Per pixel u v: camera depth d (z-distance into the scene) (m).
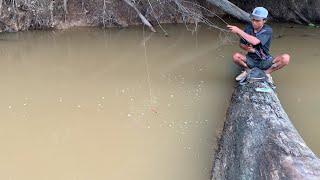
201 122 2.57
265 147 1.86
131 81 3.17
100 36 4.31
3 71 3.35
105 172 2.07
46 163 2.14
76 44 4.03
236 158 1.95
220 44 4.11
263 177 1.69
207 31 4.57
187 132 2.45
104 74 3.30
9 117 2.61
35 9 4.43
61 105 2.78
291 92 2.97
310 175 1.58
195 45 4.07
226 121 2.43
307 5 5.00
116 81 3.17
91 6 4.65
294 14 5.03
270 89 2.56
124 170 2.08
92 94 2.94
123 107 2.76
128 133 2.44
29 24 4.43
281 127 2.02
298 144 1.84
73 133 2.43
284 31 4.63
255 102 2.36
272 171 1.68
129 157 2.20
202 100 2.86
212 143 2.32
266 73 2.85
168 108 2.75
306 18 5.02
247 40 2.65
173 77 3.25
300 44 4.09
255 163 1.81
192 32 4.52
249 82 2.67
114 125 2.53
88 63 3.54
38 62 3.56
